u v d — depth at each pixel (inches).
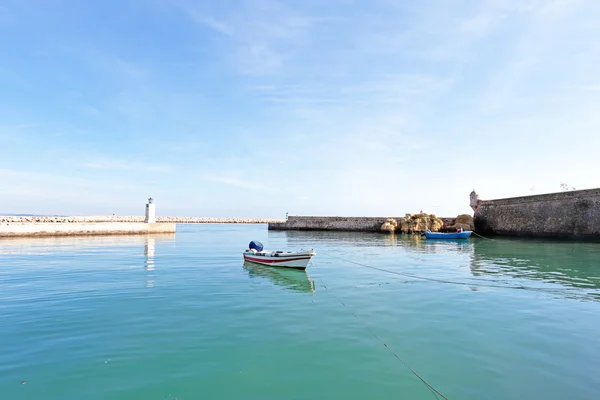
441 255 967.6
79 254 962.7
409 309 414.9
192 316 383.9
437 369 259.4
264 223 5935.0
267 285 553.3
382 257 930.1
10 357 277.7
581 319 377.7
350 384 237.5
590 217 1263.5
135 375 249.0
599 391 229.6
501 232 1599.4
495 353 288.0
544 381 242.2
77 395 224.4
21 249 1079.6
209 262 818.2
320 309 414.6
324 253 1037.2
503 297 474.0
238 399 219.3
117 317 379.2
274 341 311.4
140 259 868.6
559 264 769.6
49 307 418.6
